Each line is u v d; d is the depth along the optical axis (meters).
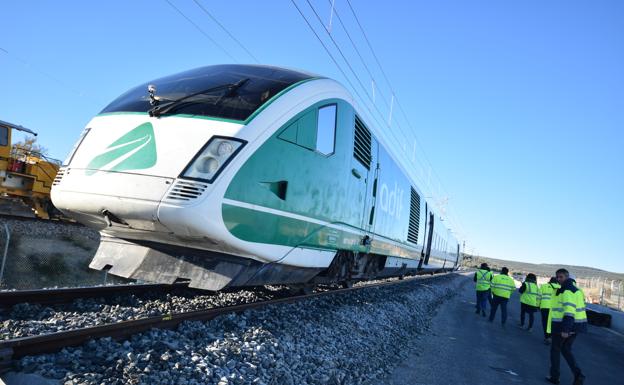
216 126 5.80
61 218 21.58
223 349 4.70
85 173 5.96
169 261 6.24
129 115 6.22
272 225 6.32
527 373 8.39
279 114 6.38
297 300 8.10
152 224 5.63
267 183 6.13
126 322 4.53
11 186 19.45
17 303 5.53
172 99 6.25
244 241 5.91
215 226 5.51
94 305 6.05
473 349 9.62
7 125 18.92
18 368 3.54
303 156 6.87
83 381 3.43
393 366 7.04
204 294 7.98
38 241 16.53
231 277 5.99
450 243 30.70
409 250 15.92
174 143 5.69
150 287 7.48
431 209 20.98
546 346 11.73
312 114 7.10
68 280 15.48
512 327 14.37
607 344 14.34
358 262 10.64
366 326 8.55
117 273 6.44
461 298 22.69
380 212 11.20
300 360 5.46
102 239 6.83
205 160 5.57
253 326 5.85
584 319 7.96
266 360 4.87
